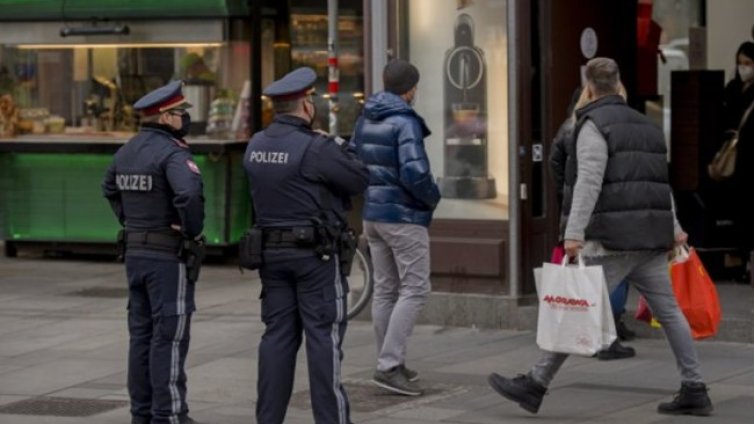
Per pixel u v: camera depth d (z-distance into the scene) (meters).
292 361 9.85
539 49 14.30
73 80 20.39
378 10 14.57
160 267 10.35
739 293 14.53
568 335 10.10
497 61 14.18
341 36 19.97
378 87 14.62
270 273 9.77
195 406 11.45
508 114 13.99
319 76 20.14
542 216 14.34
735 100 15.48
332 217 9.75
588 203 10.13
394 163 11.41
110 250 20.25
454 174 14.34
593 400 11.12
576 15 14.63
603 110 10.23
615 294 12.57
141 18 19.75
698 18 17.91
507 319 14.04
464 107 14.34
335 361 9.66
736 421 10.30
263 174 9.73
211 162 19.55
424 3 14.49
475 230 14.24
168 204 10.39
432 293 14.38
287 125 9.82
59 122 20.48
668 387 11.52
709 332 10.72
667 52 17.91
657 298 10.48
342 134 19.94
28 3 20.22
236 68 19.67
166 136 10.47
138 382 10.64
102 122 20.28
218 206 19.58
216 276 18.73
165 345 10.40
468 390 11.68
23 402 11.91
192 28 19.62
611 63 10.36
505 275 14.09
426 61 14.52
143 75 20.02
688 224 15.38
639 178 10.21
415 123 11.41
